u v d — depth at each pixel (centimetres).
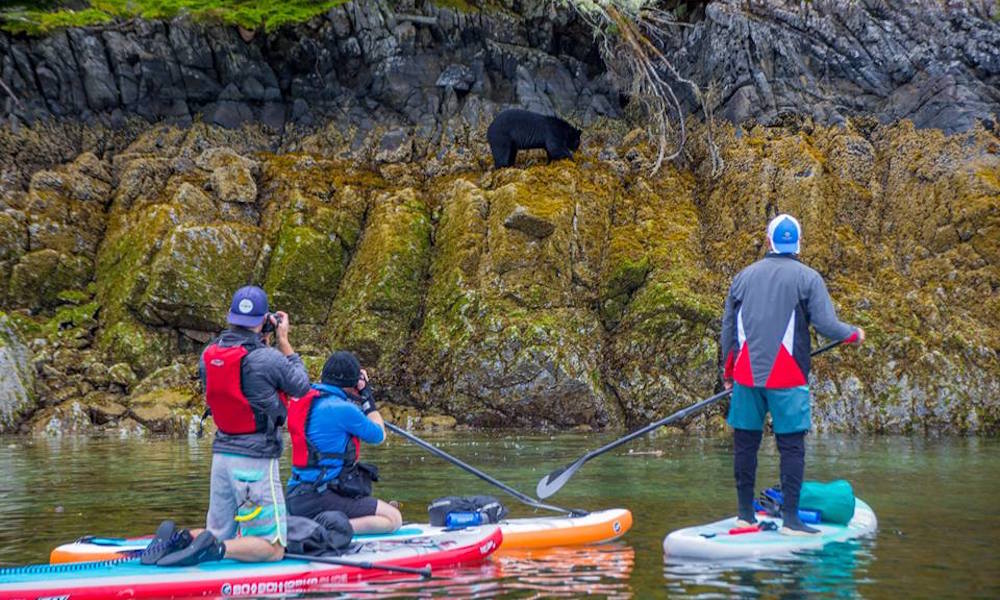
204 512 803
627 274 1859
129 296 1900
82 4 2323
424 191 2134
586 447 1366
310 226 1995
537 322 1762
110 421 1684
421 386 1825
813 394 1694
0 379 1650
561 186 1942
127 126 2275
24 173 2145
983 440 1478
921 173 2002
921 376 1681
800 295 618
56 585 502
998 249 1850
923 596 480
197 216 2005
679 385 1755
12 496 894
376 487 953
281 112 2350
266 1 2291
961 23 2106
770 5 2241
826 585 505
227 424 541
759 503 703
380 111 2338
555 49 2455
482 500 698
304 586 523
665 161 2152
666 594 491
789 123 2181
